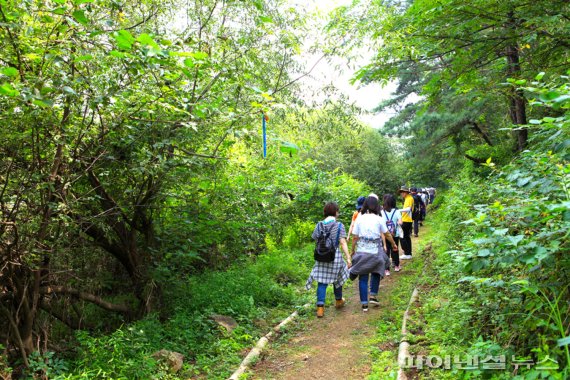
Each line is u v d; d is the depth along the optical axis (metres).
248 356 5.61
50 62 4.22
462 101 14.20
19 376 5.00
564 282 3.47
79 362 5.09
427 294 7.19
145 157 5.84
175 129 6.05
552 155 3.95
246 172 8.82
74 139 5.16
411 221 10.99
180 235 8.05
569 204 2.95
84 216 5.98
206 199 7.71
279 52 7.33
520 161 4.94
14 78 4.00
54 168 4.88
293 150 4.96
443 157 19.44
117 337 5.33
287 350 5.89
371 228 7.31
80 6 4.53
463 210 8.30
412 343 5.28
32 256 5.05
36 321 5.77
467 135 16.22
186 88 6.42
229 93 6.40
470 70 8.25
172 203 7.53
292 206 14.29
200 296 7.51
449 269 6.76
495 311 4.19
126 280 7.83
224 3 6.73
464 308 4.83
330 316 7.19
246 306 7.34
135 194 6.84
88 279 6.97
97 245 6.80
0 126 4.45
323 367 5.21
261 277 9.45
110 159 5.87
